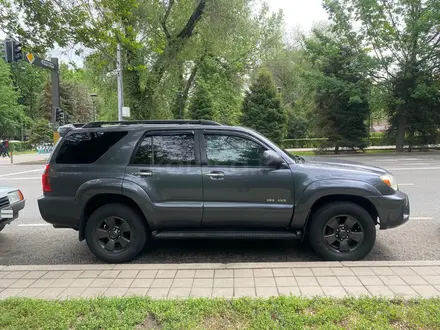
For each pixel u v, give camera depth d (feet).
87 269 13.47
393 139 85.35
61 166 15.75
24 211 26.99
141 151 15.65
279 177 14.99
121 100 65.82
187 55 75.20
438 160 60.59
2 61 162.40
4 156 105.09
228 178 15.08
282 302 10.19
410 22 72.59
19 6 20.58
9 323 9.45
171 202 15.26
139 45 23.81
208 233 15.42
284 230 15.55
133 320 9.50
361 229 14.94
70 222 15.72
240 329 9.08
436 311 9.62
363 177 15.02
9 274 13.09
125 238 15.57
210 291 11.34
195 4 69.82
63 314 9.84
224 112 98.43
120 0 21.30
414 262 13.46
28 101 198.29
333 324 9.20
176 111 100.89
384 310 9.73
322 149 84.64
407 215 15.52
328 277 12.22
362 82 77.87
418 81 75.41
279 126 96.53
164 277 12.55
